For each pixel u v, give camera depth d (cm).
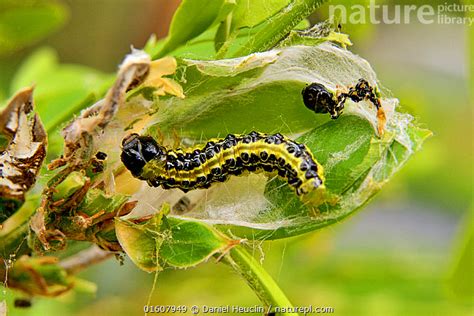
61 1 31
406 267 24
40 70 21
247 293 23
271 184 16
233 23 15
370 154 15
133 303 26
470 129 38
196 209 16
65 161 15
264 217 15
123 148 15
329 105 15
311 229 15
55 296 17
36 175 15
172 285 26
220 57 15
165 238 15
